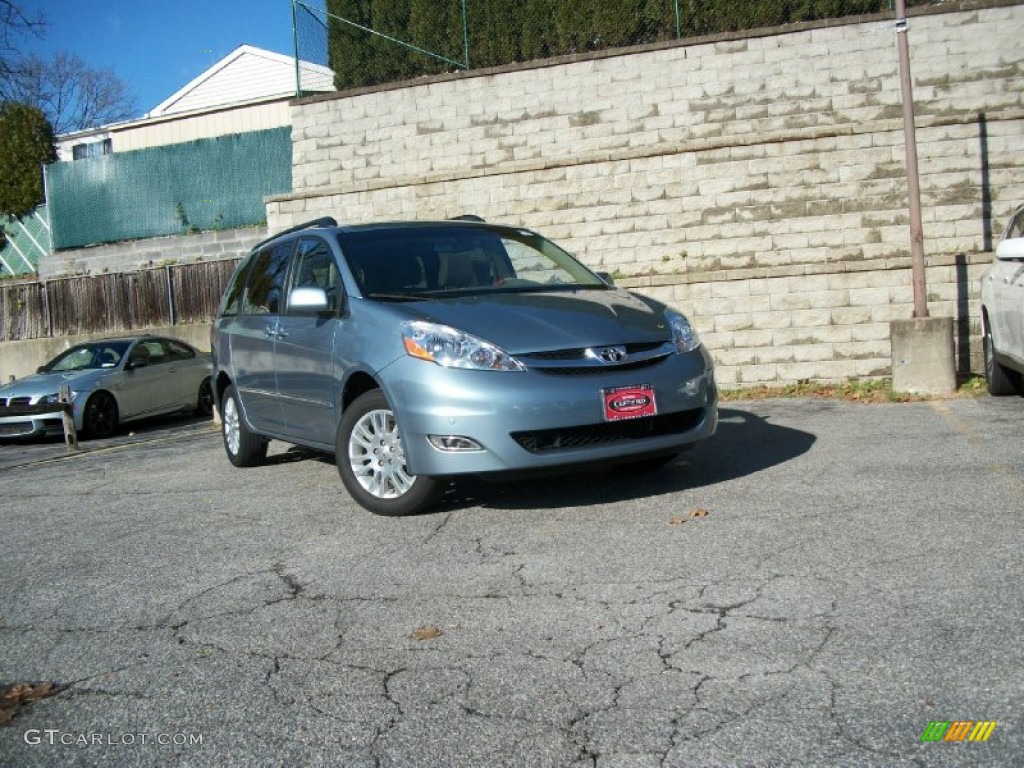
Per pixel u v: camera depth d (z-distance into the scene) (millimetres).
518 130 13820
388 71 15164
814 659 3287
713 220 12656
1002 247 8867
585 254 13109
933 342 9789
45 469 9625
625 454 5367
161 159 20141
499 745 2883
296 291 6219
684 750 2771
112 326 18906
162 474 8305
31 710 3375
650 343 5609
